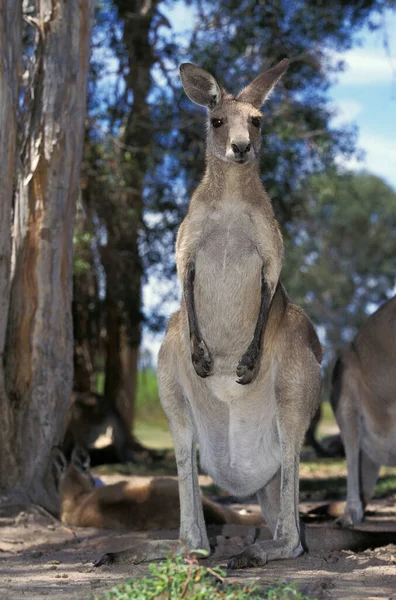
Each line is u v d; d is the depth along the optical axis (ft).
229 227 17.25
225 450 17.98
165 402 17.93
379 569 16.16
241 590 12.23
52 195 25.18
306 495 30.86
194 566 12.01
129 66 53.11
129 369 59.00
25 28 46.70
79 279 52.60
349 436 23.65
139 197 53.06
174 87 51.52
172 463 46.68
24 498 24.12
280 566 16.37
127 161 50.39
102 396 48.32
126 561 16.72
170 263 54.13
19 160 24.50
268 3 52.21
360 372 23.63
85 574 16.24
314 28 53.57
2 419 24.44
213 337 17.51
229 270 17.22
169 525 22.43
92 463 46.21
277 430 17.78
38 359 24.99
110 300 53.01
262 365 17.40
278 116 51.55
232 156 16.67
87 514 23.17
